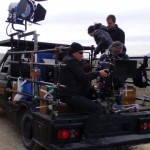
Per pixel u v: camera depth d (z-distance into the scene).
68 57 4.97
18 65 6.80
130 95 5.84
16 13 7.27
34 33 6.25
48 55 6.12
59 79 4.95
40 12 7.59
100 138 5.00
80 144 4.74
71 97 4.96
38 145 5.59
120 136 5.18
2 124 7.84
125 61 5.05
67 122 4.79
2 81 7.50
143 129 5.39
